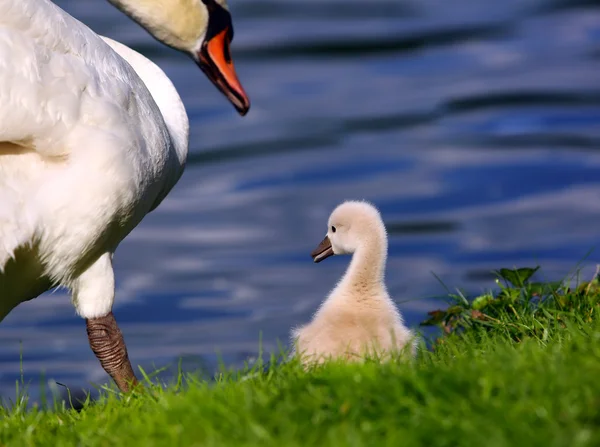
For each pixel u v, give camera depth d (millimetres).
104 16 40906
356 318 7625
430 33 39969
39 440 6234
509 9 42750
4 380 14750
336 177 26594
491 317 8133
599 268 8953
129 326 17234
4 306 7926
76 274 7887
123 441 5691
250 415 5512
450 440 5062
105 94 7578
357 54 38031
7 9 7266
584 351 5965
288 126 30969
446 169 26656
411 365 6180
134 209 7871
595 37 38531
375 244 7723
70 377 14875
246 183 26500
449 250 20656
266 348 15484
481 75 35062
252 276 19859
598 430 5004
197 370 7090
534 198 23906
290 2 44594
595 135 28578
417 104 32531
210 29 10203
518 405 5207
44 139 7230
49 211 7270
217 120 31672
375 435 5223
